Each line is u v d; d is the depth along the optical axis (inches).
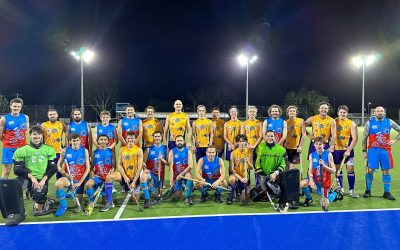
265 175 258.8
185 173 267.1
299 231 195.6
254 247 174.4
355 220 213.5
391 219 215.0
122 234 193.5
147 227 204.2
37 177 235.3
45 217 225.5
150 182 273.1
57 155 284.8
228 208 244.5
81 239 187.2
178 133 316.8
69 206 252.5
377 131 267.6
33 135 234.5
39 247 177.8
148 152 281.1
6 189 211.0
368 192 273.0
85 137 289.0
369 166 269.6
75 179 250.2
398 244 177.0
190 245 177.3
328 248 172.7
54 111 284.7
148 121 310.0
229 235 190.2
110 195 245.6
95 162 257.1
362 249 171.3
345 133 282.5
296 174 236.7
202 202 262.5
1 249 176.2
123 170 260.7
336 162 285.9
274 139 260.5
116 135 300.0
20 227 206.4
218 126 336.2
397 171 388.5
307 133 297.4
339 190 261.9
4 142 275.3
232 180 258.8
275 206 244.1
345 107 283.3
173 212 235.0
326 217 219.9
